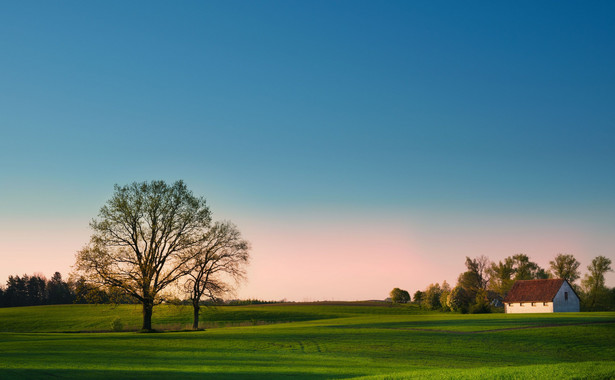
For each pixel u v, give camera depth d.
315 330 63.09
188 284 73.25
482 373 24.83
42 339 49.72
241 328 72.56
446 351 44.66
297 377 26.98
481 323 70.06
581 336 54.91
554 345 49.59
